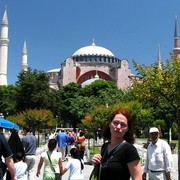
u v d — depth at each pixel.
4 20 122.81
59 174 9.16
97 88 95.19
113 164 3.93
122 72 127.88
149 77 14.20
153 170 7.80
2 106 84.62
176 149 34.75
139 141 51.91
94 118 28.95
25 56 144.38
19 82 65.44
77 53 141.88
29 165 12.07
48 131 50.56
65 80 125.56
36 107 63.44
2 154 6.43
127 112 4.36
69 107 84.50
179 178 12.35
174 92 13.62
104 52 140.62
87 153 24.03
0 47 122.00
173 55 14.22
